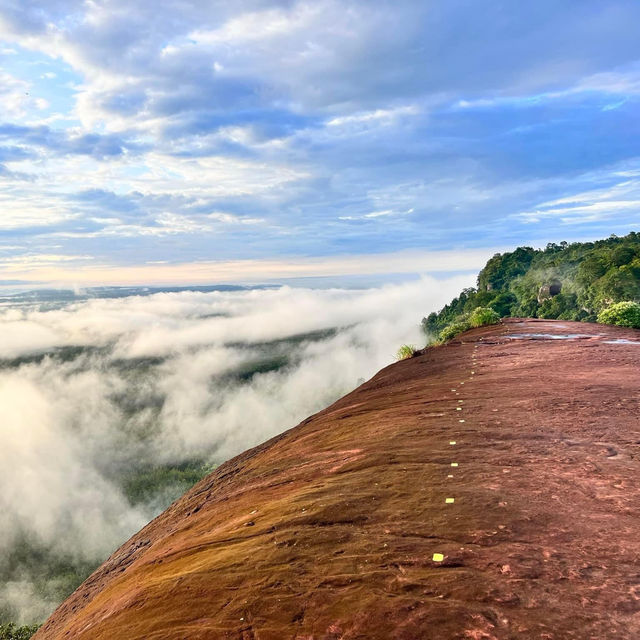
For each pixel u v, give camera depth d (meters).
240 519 4.39
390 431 6.15
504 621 2.20
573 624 2.15
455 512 3.46
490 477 4.12
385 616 2.31
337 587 2.64
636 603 2.28
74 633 3.55
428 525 3.29
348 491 4.16
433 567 2.74
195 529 5.08
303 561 3.00
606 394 6.95
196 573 3.18
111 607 3.50
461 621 2.22
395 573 2.71
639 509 3.35
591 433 5.22
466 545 2.96
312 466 5.58
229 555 3.35
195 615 2.63
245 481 6.46
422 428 6.02
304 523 3.60
